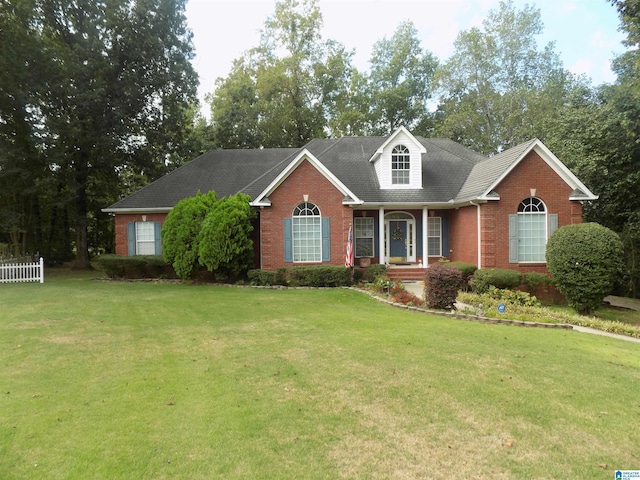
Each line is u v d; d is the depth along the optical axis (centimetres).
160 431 439
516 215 1611
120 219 2036
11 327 920
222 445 410
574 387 574
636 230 1900
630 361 713
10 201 2353
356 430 443
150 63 2447
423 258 1908
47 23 2245
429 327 935
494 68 3691
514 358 704
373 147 2284
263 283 1652
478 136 3597
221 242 1639
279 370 632
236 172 2198
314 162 1742
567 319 1119
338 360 680
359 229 2034
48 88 2047
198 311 1113
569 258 1291
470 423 462
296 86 3806
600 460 391
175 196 2047
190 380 591
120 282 1811
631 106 1592
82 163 2439
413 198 1892
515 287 1480
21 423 456
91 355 713
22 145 2088
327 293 1460
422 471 369
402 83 4225
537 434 439
